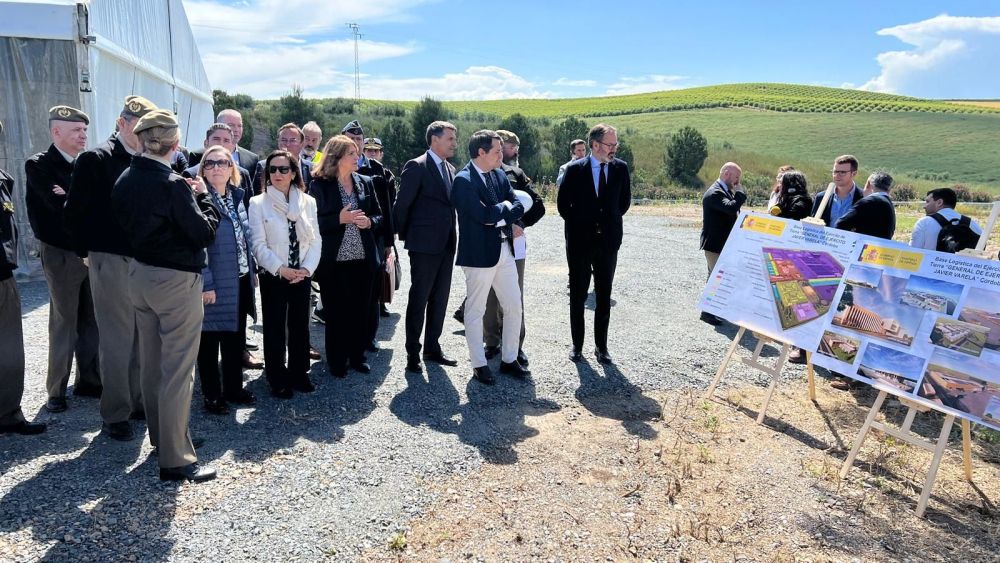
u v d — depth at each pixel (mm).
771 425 4410
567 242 5293
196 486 3217
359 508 3100
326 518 3000
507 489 3361
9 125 7684
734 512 3260
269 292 4309
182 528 2857
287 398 4406
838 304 3994
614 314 7211
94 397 4312
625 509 3236
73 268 3932
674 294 8344
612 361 5512
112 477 3260
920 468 3873
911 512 3367
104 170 3473
